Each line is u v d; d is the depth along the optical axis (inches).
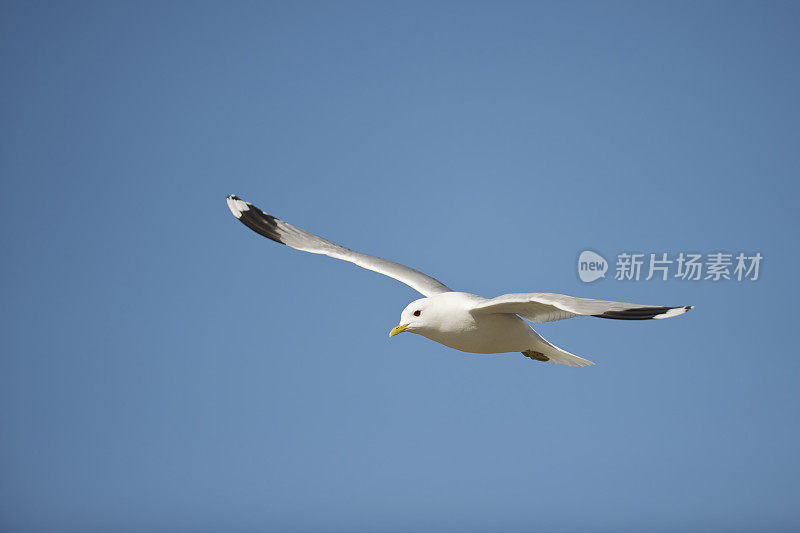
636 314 320.5
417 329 389.1
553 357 419.5
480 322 379.2
